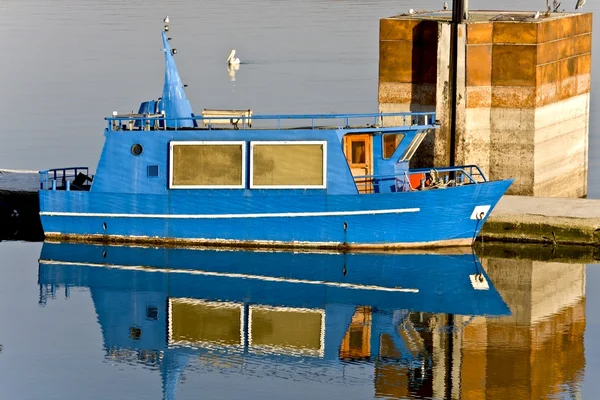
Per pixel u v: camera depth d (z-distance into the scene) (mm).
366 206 105938
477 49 121625
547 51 122500
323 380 81625
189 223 109000
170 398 78500
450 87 122312
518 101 121562
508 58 121125
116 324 93125
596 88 183000
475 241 110875
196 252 109000
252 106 180875
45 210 111625
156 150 108500
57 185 122062
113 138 109062
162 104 114125
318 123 162250
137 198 109375
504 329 91250
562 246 109000
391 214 105938
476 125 123062
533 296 98688
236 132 107000
